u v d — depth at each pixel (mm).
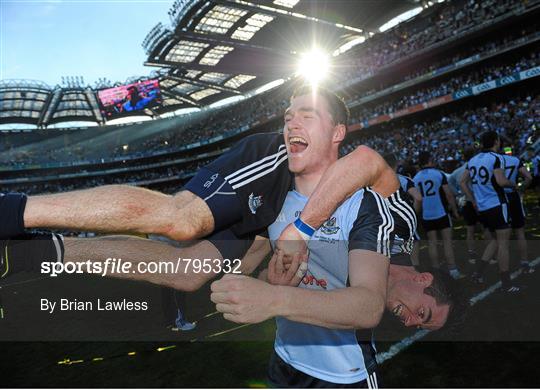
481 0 23703
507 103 22281
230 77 47906
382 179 1363
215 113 51062
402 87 27172
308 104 1349
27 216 907
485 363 2766
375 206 1229
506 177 4418
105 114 57562
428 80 26203
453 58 26203
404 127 28922
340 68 36031
